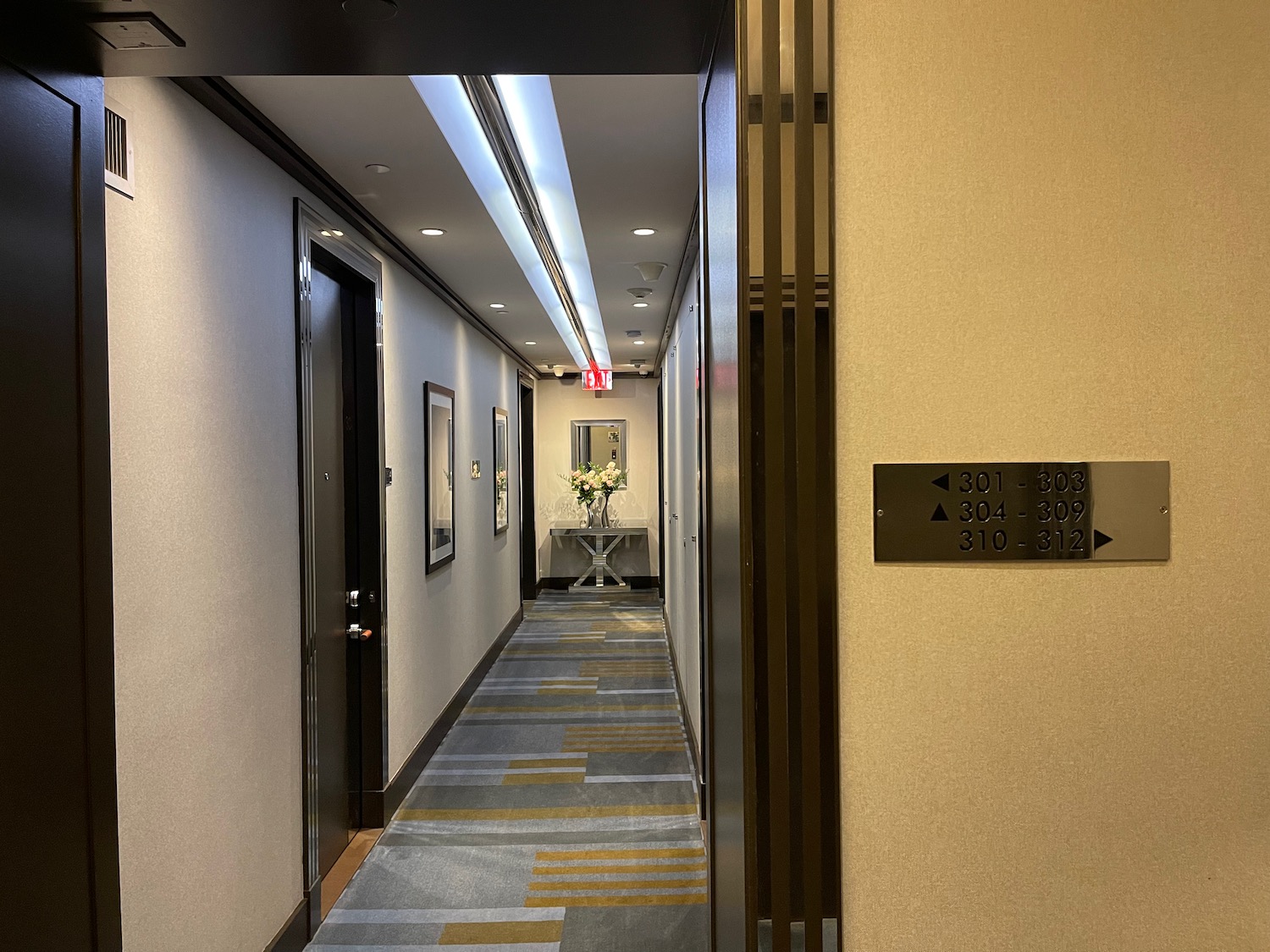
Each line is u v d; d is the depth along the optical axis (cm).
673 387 581
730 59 99
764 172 92
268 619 224
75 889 121
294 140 230
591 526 930
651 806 342
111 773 130
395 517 346
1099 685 97
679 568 514
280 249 235
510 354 698
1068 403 97
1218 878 98
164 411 174
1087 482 97
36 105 115
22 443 111
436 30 120
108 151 154
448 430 447
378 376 322
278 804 228
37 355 115
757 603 93
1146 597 98
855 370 95
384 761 322
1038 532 96
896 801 96
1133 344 97
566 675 559
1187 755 98
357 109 211
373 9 115
